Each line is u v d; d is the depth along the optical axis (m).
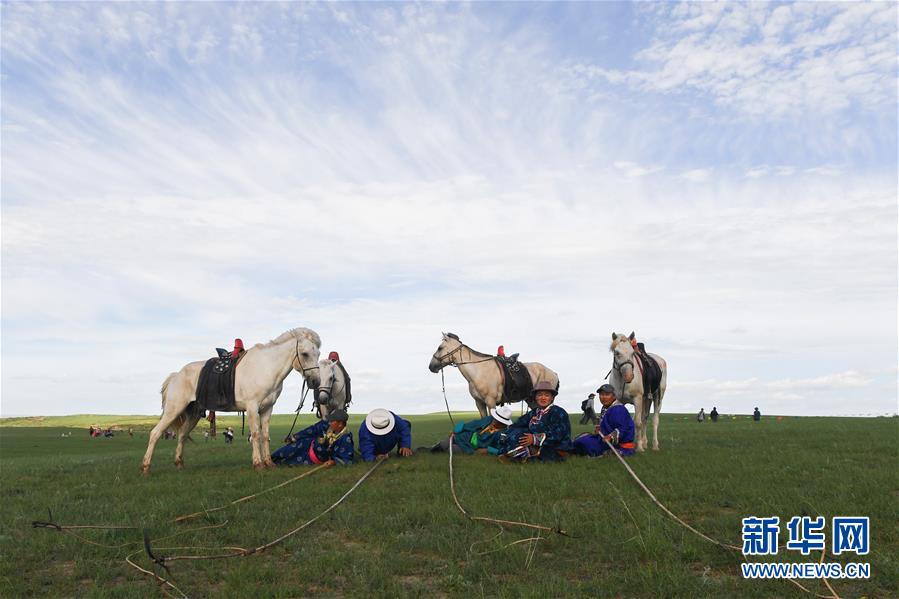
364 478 12.11
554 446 14.36
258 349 15.05
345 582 7.02
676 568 6.89
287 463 15.01
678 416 64.38
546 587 6.51
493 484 11.38
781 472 12.05
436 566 7.36
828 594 6.39
